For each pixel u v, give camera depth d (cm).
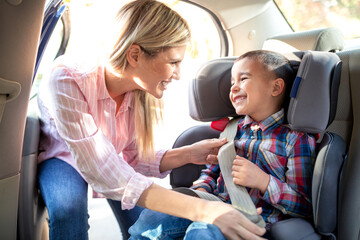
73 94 98
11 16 66
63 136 97
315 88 107
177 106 239
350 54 130
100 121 109
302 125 109
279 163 113
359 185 118
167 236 92
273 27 187
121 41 97
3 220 86
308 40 140
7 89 73
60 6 111
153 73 98
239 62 118
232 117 138
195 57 114
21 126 84
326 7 188
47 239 127
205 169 129
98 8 169
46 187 105
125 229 120
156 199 92
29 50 75
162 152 128
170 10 97
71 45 169
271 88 117
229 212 86
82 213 100
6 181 84
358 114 124
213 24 181
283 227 92
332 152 100
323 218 97
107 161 96
